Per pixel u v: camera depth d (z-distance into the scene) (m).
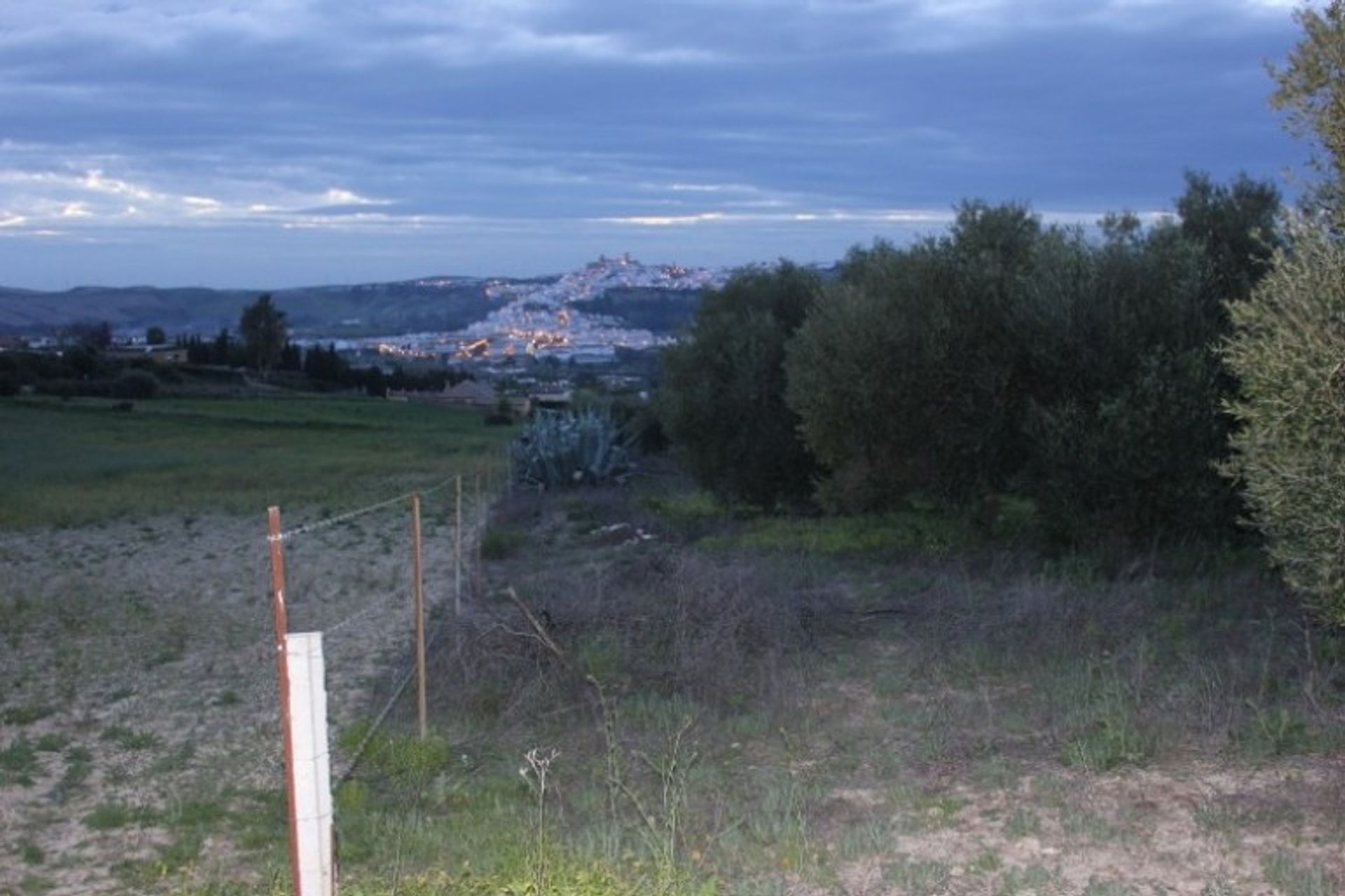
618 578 16.19
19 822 8.42
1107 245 16.38
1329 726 8.86
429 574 18.75
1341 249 7.18
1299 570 7.36
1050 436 15.94
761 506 25.72
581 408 38.81
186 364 101.06
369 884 6.77
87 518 27.20
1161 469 15.20
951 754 9.06
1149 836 7.30
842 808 8.10
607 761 9.00
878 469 18.09
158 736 10.55
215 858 7.72
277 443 50.78
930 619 13.23
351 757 9.59
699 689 11.00
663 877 6.50
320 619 15.49
